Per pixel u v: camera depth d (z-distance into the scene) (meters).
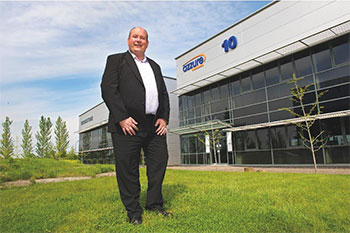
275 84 15.52
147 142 2.86
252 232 2.15
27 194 4.88
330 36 12.64
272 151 15.23
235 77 18.39
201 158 21.16
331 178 5.84
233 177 6.95
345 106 12.05
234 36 18.02
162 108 2.96
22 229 2.43
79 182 6.99
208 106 20.66
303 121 13.26
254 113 16.67
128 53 2.77
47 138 43.78
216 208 2.93
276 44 15.16
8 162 11.14
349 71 12.05
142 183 6.20
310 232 2.12
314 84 13.45
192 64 22.11
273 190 4.09
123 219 2.59
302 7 13.89
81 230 2.36
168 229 2.25
